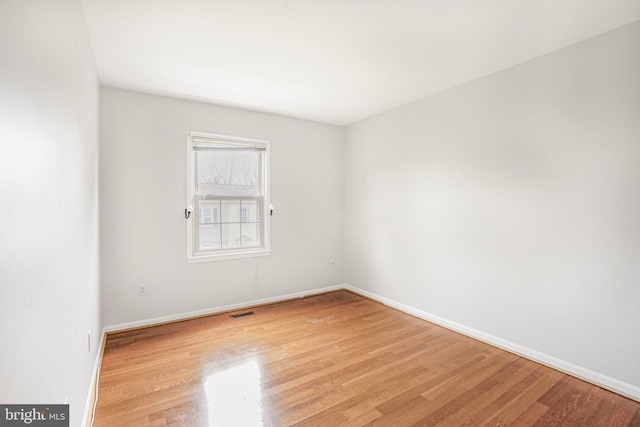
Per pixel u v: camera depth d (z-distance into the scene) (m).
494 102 2.86
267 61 2.64
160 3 1.86
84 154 1.91
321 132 4.53
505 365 2.50
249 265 3.95
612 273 2.18
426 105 3.50
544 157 2.52
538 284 2.56
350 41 2.33
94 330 2.36
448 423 1.84
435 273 3.41
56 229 1.20
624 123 2.12
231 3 1.87
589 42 2.28
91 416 1.84
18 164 0.82
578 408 1.98
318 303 4.09
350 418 1.88
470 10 1.96
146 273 3.30
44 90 1.06
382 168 4.10
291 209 4.28
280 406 1.98
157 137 3.36
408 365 2.49
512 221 2.73
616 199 2.16
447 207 3.28
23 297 0.86
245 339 2.96
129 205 3.21
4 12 0.74
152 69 2.76
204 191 3.68
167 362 2.51
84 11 1.91
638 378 2.06
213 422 1.83
